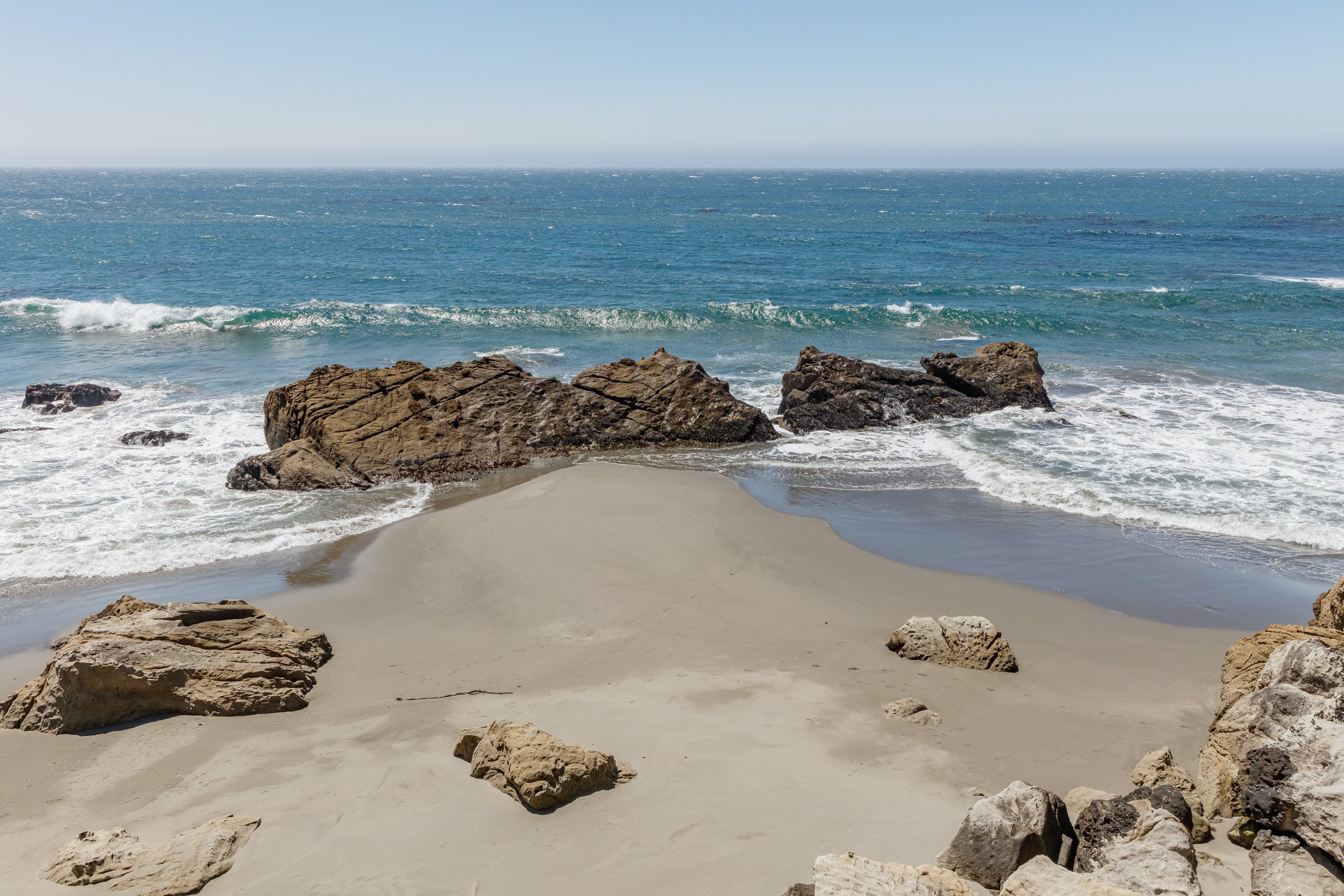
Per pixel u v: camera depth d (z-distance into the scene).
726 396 20.86
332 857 6.43
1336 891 5.01
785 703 9.01
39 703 9.01
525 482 17.84
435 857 6.38
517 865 6.23
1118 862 5.40
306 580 13.09
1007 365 23.52
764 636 10.92
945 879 5.16
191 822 7.12
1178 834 5.48
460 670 10.13
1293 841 5.46
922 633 10.38
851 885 5.04
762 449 19.92
